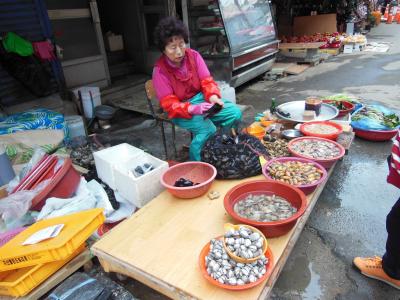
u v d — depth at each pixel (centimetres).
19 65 412
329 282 202
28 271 187
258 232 165
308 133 287
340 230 243
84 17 539
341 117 345
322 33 934
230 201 198
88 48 557
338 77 653
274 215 189
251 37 591
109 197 261
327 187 294
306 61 762
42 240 188
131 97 561
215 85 291
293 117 331
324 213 262
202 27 550
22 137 337
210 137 271
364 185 294
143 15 635
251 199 206
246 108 496
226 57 526
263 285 150
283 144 286
